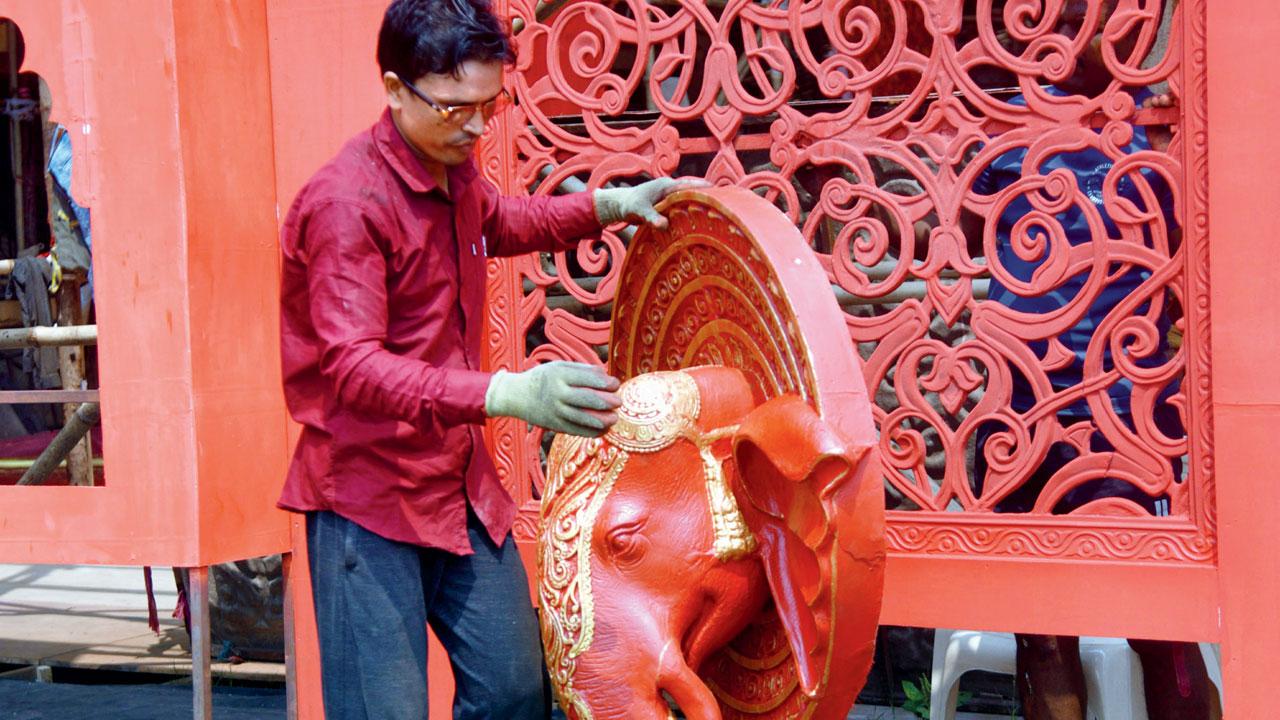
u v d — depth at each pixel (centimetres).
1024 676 275
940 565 257
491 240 227
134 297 289
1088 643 289
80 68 291
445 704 296
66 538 299
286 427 309
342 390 181
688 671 175
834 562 153
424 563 207
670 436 181
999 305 253
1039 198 250
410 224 192
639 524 180
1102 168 270
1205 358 241
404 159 192
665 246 212
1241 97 237
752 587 181
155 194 286
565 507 188
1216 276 239
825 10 261
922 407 258
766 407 167
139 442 290
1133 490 267
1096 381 248
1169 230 270
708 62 271
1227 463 238
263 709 388
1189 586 242
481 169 292
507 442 294
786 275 164
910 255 257
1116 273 247
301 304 202
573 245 232
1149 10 242
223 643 446
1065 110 248
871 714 374
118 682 463
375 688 196
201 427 287
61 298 430
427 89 182
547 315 291
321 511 202
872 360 262
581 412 165
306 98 304
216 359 292
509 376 170
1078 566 248
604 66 280
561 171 285
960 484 256
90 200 292
